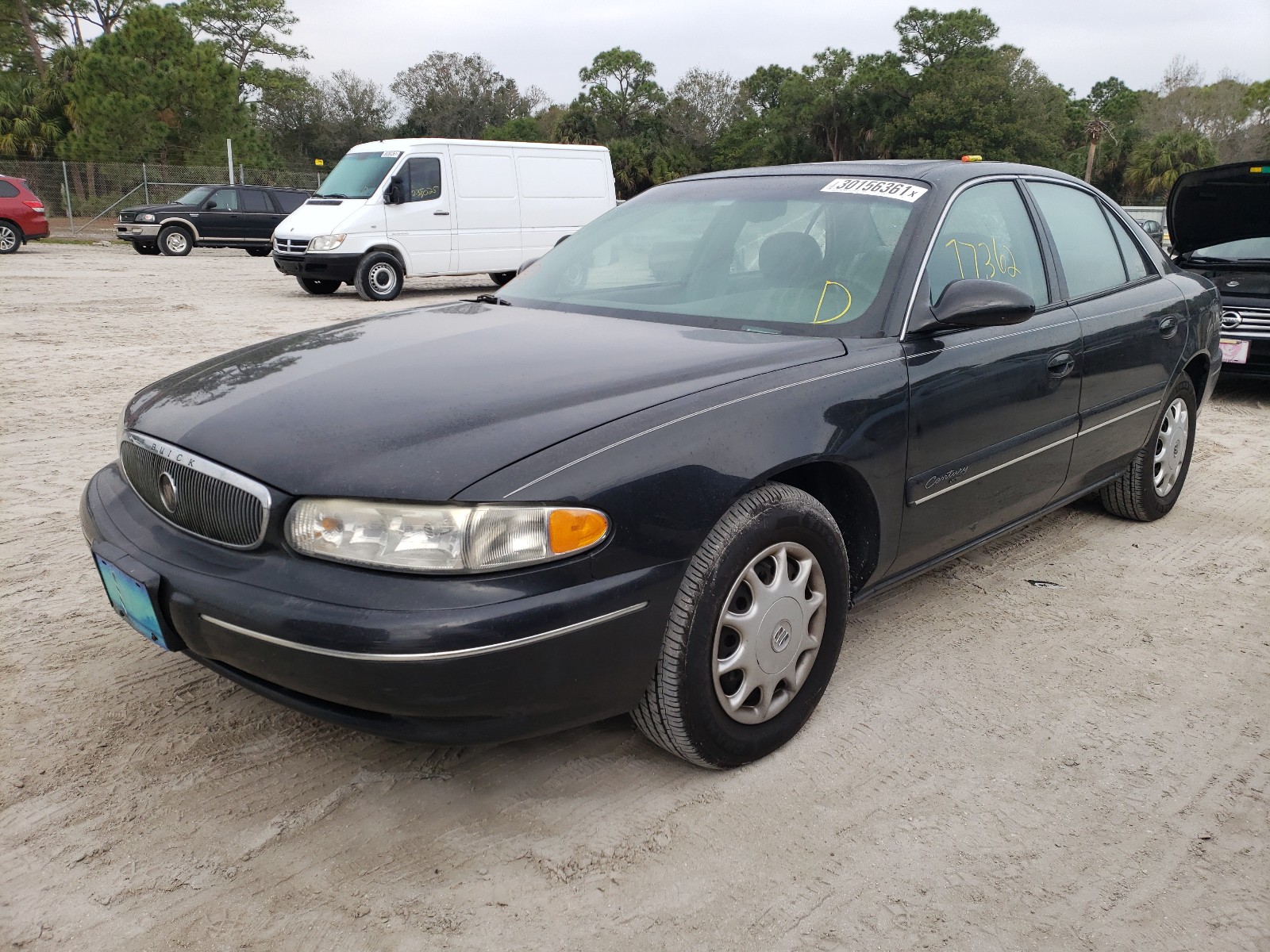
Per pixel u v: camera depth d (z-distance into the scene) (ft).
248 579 6.95
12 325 33.04
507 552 6.61
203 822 7.68
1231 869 7.39
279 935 6.55
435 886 7.03
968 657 10.71
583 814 7.86
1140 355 13.00
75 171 103.04
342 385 8.25
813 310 9.76
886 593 12.45
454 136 238.48
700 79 255.29
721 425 7.71
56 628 10.87
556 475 6.81
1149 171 195.93
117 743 8.70
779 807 7.99
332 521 6.72
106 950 6.39
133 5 183.93
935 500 9.82
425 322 10.44
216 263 65.36
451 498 6.57
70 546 13.32
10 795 7.95
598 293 11.10
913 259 9.86
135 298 42.91
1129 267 13.87
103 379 24.41
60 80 132.67
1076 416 11.82
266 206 74.90
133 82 119.75
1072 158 228.43
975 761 8.72
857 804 8.05
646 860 7.33
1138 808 8.11
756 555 7.98
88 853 7.30
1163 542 14.51
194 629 7.19
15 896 6.85
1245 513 15.97
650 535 7.16
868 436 8.74
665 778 8.36
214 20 200.85
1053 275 11.93
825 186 11.17
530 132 235.81
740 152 243.19
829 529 8.60
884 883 7.14
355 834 7.58
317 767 8.43
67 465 17.02
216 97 125.18
